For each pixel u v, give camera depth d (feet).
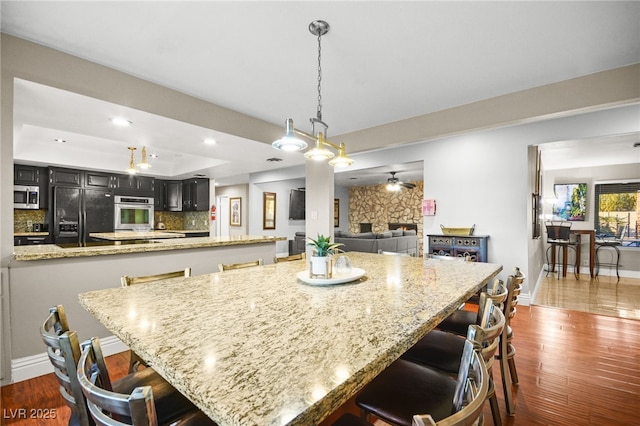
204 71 8.64
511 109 10.28
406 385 3.73
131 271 9.14
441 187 15.70
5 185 6.84
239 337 3.06
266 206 27.09
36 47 7.19
